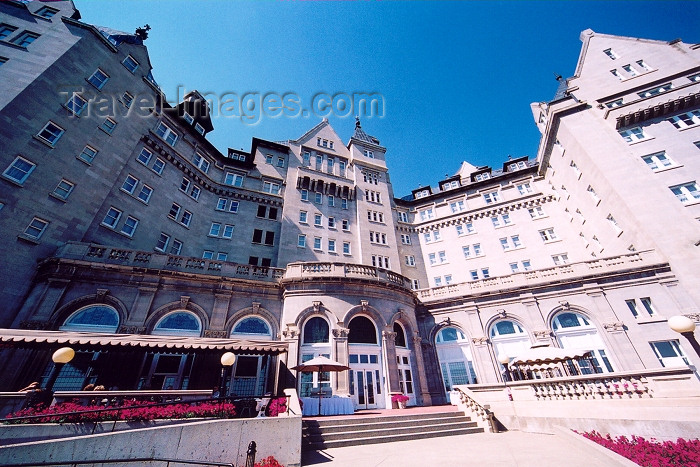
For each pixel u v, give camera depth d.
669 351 17.14
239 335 18.22
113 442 7.67
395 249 30.41
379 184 34.59
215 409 10.32
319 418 12.88
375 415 13.91
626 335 18.11
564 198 28.97
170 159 25.05
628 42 27.28
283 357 17.36
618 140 23.03
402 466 8.04
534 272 22.42
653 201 19.95
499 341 21.45
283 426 9.66
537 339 20.09
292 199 28.95
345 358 17.80
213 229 26.31
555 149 29.06
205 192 27.36
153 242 21.80
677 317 9.12
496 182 34.47
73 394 9.86
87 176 18.89
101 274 16.38
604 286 19.84
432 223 34.25
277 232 28.20
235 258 25.30
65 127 18.45
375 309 19.97
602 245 24.25
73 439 7.36
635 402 10.35
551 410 12.21
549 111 28.39
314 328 18.91
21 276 14.88
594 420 10.88
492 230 31.39
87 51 20.73
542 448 9.19
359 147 36.75
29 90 17.20
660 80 23.73
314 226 28.30
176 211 24.36
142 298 16.72
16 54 17.98
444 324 23.11
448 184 37.66
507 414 13.49
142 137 23.38
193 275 18.30
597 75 27.48
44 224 16.42
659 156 21.33
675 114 22.03
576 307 20.06
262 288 19.95
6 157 15.59
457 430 12.66
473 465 7.69
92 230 18.47
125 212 20.61
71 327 14.92
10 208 15.19
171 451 8.12
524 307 21.48
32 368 13.18
